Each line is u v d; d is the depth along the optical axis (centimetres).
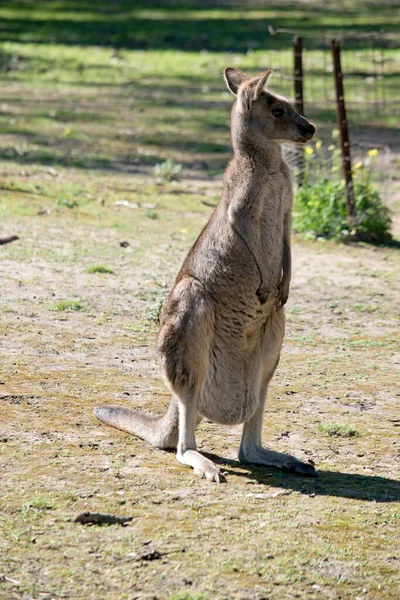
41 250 2294
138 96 4953
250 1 8231
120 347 1698
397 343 1884
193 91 5119
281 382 1606
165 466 1195
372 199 2864
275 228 1248
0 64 5578
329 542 1002
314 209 2827
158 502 1072
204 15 7388
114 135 4034
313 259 2556
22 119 4203
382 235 2856
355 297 2202
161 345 1219
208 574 910
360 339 1900
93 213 2772
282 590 894
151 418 1287
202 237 1264
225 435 1368
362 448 1321
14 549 930
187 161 3691
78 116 4372
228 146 3972
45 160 3481
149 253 2398
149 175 3419
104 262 2264
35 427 1275
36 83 5178
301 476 1205
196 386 1212
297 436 1356
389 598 899
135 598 859
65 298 1948
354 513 1085
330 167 2984
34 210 2702
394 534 1037
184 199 3103
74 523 996
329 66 5503
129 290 2058
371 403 1524
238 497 1110
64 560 918
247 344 1236
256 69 5528
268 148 1242
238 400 1247
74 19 7056
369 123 4294
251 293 1220
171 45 6284
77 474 1128
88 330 1772
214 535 997
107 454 1210
